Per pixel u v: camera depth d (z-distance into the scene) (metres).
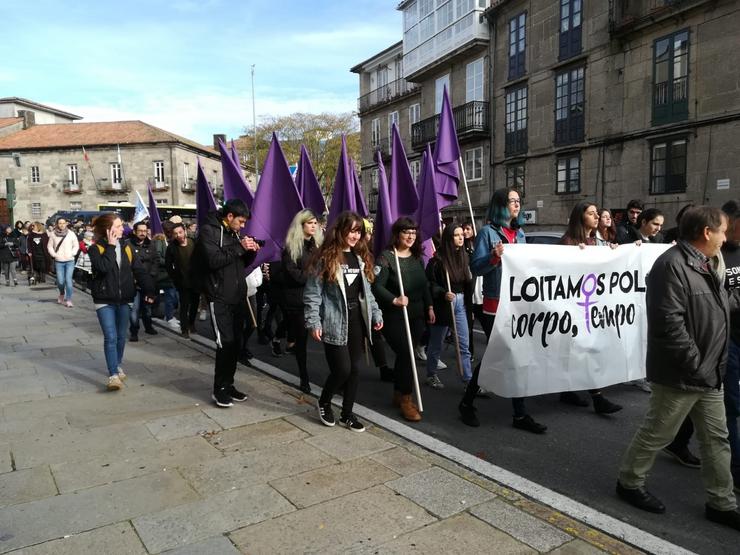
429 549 2.75
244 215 4.95
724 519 3.08
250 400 5.18
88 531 2.92
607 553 2.73
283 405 5.04
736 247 3.60
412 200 5.80
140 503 3.22
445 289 5.71
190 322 8.33
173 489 3.39
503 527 2.96
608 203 17.77
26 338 8.35
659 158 16.14
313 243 5.48
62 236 12.08
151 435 4.29
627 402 5.27
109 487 3.42
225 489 3.38
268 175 5.98
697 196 15.02
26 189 49.09
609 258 4.82
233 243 4.95
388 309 4.83
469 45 23.09
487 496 3.30
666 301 2.96
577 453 4.11
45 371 6.31
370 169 35.22
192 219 26.36
